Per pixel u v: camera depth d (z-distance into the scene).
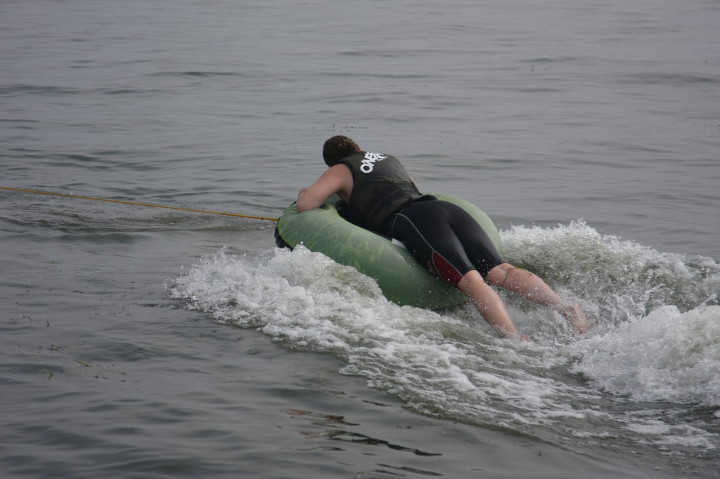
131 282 22.81
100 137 47.78
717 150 44.34
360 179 23.52
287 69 74.62
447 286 21.52
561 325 20.06
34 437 13.31
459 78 70.19
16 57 80.31
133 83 67.06
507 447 13.27
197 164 41.62
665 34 99.69
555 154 43.69
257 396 15.03
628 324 18.92
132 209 32.81
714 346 16.17
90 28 105.69
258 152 44.34
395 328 19.00
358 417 14.23
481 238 21.66
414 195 23.22
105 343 17.81
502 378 16.25
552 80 68.81
